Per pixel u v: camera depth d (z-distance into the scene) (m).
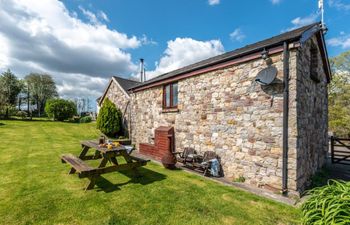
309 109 5.35
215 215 3.25
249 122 5.11
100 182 4.59
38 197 3.67
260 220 3.12
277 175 4.47
